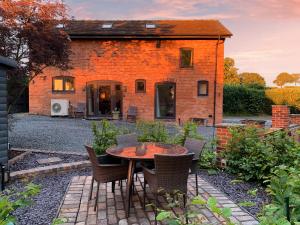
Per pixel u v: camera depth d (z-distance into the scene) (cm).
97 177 414
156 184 372
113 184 468
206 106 1650
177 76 1647
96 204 404
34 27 805
